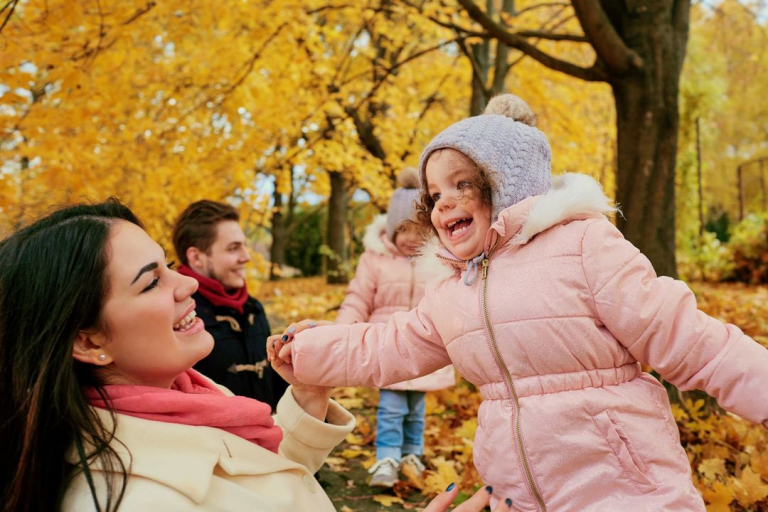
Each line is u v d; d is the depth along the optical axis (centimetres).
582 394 165
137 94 538
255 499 122
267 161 635
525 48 409
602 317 166
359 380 184
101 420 115
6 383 113
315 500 140
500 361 174
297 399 176
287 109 600
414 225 205
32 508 110
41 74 423
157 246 126
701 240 1238
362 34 902
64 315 113
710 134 2098
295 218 2619
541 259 173
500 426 173
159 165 509
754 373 148
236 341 268
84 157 394
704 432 323
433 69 923
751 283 1088
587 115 992
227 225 282
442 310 188
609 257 166
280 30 540
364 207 2170
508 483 173
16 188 343
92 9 393
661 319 158
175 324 129
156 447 117
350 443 411
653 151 378
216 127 590
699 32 1196
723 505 246
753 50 913
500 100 199
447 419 439
